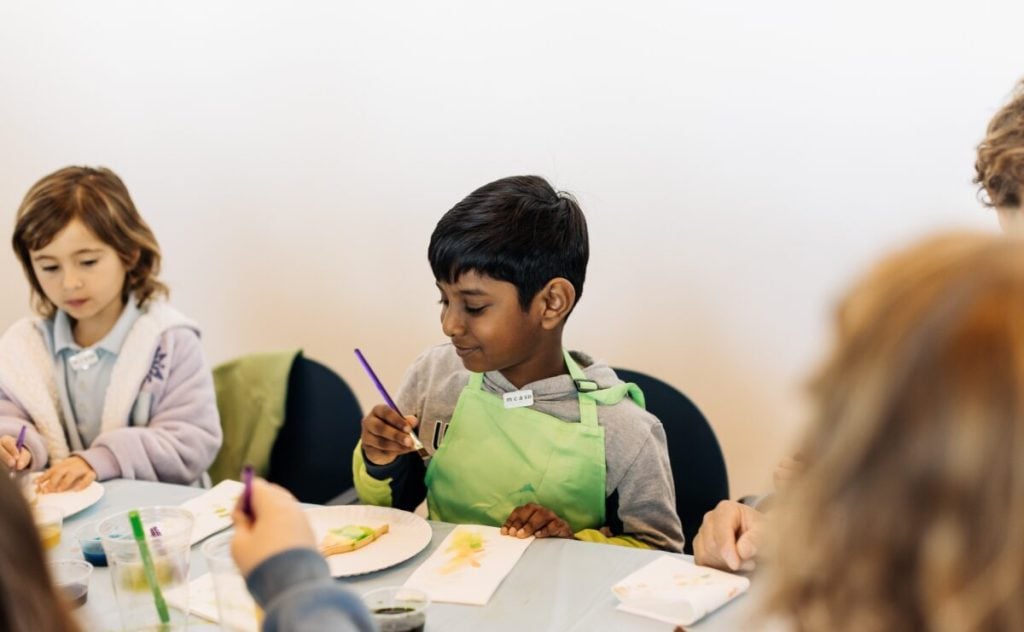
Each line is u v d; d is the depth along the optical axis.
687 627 0.95
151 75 2.20
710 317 1.90
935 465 0.39
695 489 1.52
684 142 1.84
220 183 2.21
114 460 1.52
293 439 1.88
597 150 1.90
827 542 0.43
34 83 2.28
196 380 1.74
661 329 1.94
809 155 1.77
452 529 1.22
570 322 2.00
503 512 1.37
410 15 1.98
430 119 2.02
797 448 0.47
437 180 2.04
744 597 1.01
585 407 1.38
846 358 0.44
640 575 1.05
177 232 2.28
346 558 1.11
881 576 0.41
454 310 1.32
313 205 2.16
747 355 1.89
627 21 1.83
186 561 0.99
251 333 2.29
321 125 2.10
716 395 1.93
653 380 1.57
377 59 2.02
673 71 1.82
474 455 1.39
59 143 2.31
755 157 1.80
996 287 0.40
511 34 1.91
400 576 1.08
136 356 1.70
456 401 1.48
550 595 1.03
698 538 1.10
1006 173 1.13
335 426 1.84
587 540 1.28
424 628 0.93
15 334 1.72
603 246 1.94
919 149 1.70
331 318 2.21
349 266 2.16
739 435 1.93
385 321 2.17
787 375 1.86
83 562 1.05
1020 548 0.38
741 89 1.78
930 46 1.66
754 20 1.75
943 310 0.40
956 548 0.39
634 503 1.37
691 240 1.88
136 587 0.96
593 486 1.35
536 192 1.35
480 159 2.00
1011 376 0.38
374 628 0.65
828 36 1.71
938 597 0.39
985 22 1.62
